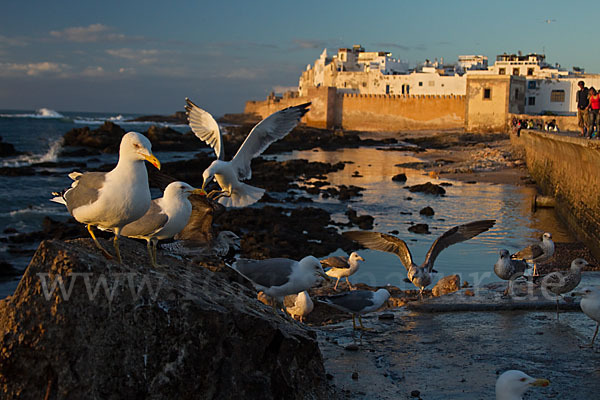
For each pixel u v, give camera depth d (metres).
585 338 7.53
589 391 5.92
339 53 109.94
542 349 7.14
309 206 27.00
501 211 24.95
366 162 50.16
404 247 8.77
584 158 18.38
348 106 96.81
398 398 5.81
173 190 5.30
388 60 107.06
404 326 8.26
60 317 3.99
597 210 16.31
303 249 18.58
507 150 51.34
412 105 91.19
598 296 7.01
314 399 5.18
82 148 55.94
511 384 5.00
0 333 4.04
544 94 81.12
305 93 120.31
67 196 4.67
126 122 130.62
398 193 31.14
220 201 9.75
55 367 3.96
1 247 19.12
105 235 20.28
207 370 4.41
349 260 12.16
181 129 109.00
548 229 20.69
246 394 4.51
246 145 9.76
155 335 4.25
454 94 94.44
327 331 8.21
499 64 93.12
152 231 5.09
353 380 6.25
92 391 4.00
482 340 7.50
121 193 4.48
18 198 28.44
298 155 58.34
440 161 47.44
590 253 16.08
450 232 8.75
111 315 4.12
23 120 115.56
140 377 4.16
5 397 3.98
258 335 4.66
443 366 6.66
